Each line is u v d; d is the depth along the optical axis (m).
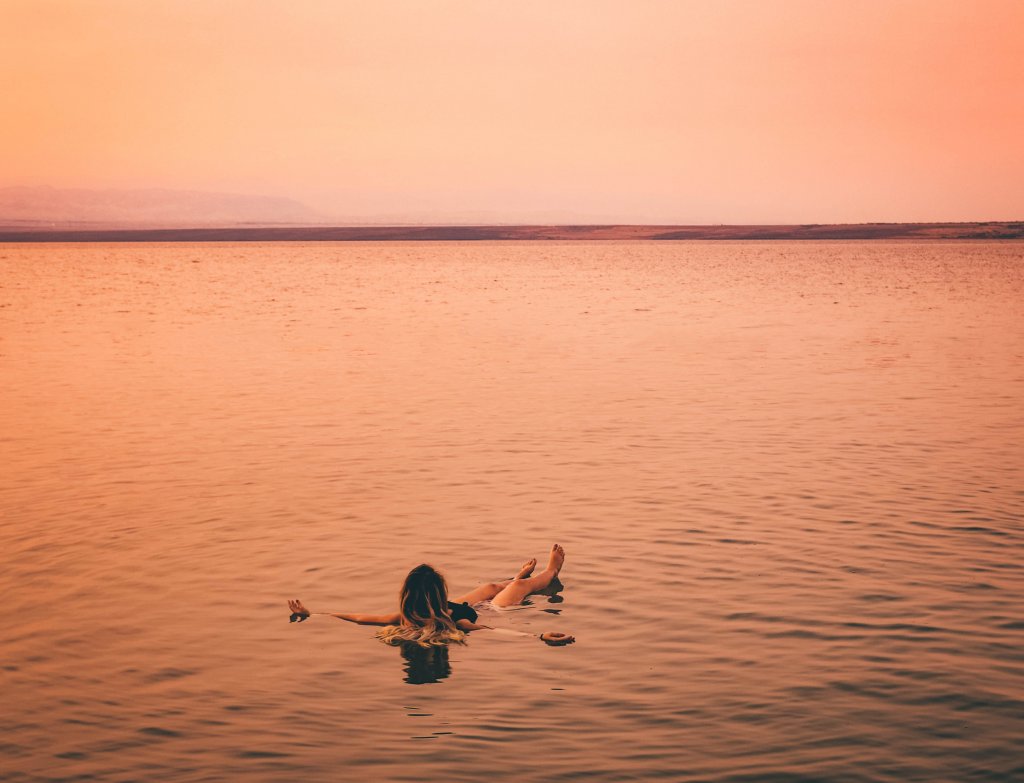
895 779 5.95
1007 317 43.62
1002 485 13.28
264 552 10.56
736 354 29.69
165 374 25.09
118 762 6.22
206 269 108.00
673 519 11.74
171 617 8.71
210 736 6.55
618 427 17.80
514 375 24.95
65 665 7.70
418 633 8.29
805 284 74.25
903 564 9.99
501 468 14.49
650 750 6.31
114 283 76.81
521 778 5.97
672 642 8.07
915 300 55.38
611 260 144.62
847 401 20.72
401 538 11.06
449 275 91.38
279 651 7.97
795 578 9.59
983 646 7.90
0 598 9.19
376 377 24.58
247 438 16.80
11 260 143.62
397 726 6.67
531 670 7.57
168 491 13.18
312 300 55.84
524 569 9.66
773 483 13.48
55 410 19.66
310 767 6.13
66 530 11.38
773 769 6.07
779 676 7.38
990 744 6.34
